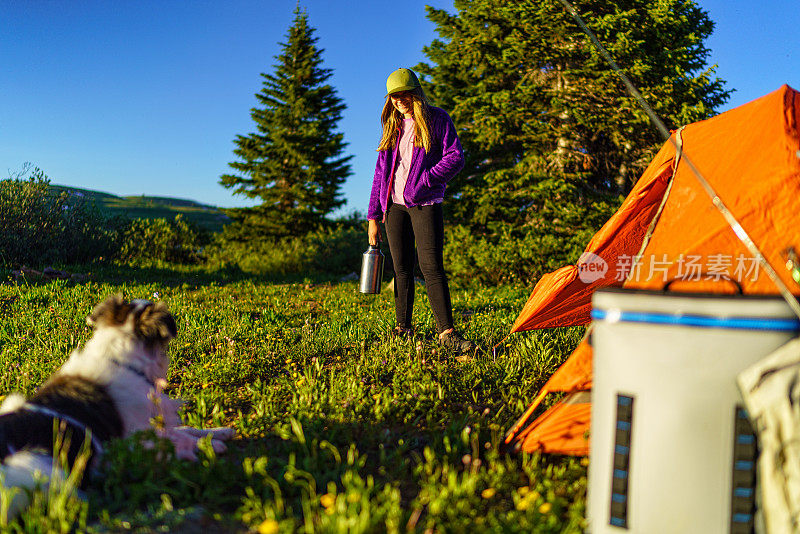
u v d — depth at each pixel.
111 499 2.20
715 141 2.74
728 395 1.59
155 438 2.37
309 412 3.16
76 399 2.42
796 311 1.57
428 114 4.40
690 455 1.61
